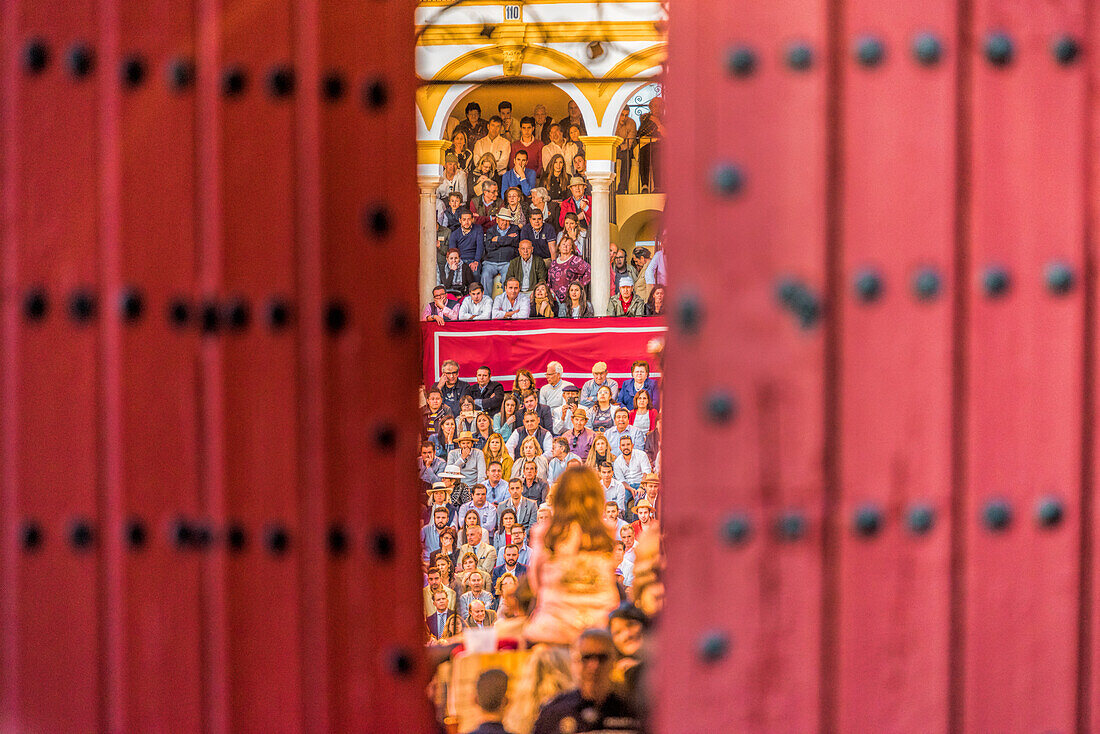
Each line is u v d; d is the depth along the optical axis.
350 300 1.52
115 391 1.53
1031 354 1.50
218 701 1.56
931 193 1.47
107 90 1.52
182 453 1.53
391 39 1.51
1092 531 1.52
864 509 1.49
